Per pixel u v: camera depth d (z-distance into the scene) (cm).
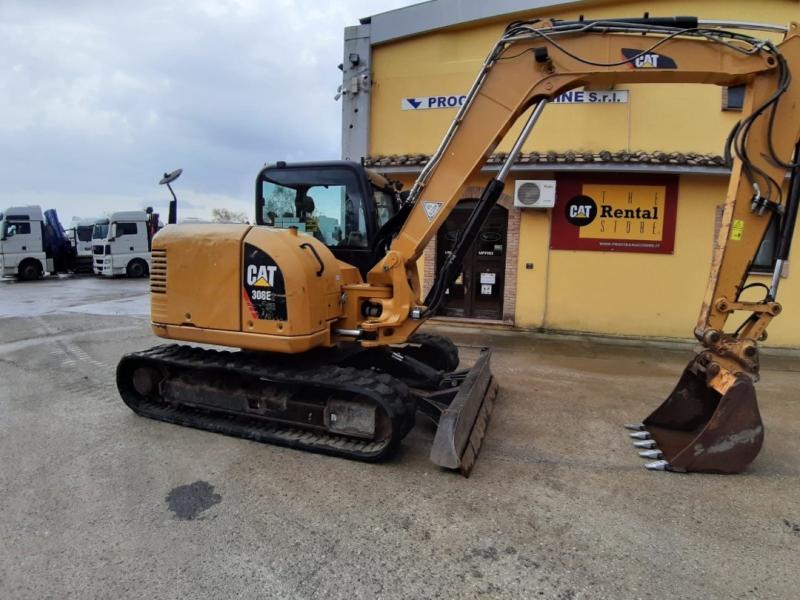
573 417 468
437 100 920
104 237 2050
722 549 267
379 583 234
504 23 883
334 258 416
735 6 808
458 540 269
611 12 840
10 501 301
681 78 375
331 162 449
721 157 794
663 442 401
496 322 896
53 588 227
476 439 385
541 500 313
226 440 395
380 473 344
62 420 436
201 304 394
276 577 237
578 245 859
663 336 847
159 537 266
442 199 404
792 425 460
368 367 478
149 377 442
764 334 371
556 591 231
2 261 1886
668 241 834
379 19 931
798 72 355
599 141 853
